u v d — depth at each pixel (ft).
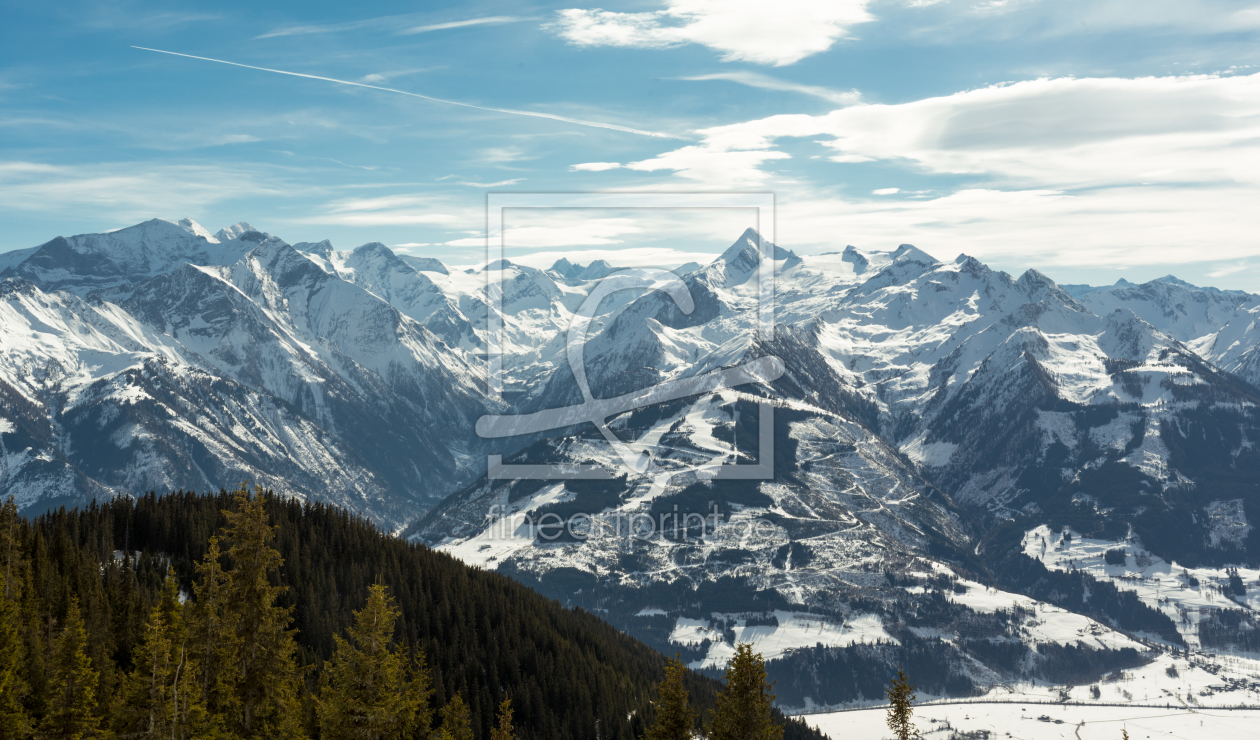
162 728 300.81
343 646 302.45
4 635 365.40
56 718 318.45
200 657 326.44
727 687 321.32
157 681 303.89
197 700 311.27
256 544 341.00
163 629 317.83
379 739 296.51
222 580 345.72
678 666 330.13
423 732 354.95
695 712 333.01
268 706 339.98
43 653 384.88
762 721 311.06
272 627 342.44
